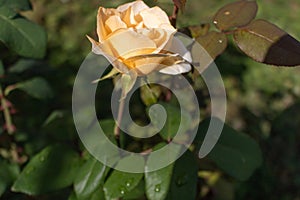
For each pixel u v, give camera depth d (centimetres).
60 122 68
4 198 70
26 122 81
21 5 62
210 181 80
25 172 60
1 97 73
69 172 61
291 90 139
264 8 170
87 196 57
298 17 169
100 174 57
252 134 101
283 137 123
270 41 50
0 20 60
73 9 148
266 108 132
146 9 47
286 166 120
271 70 141
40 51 61
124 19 47
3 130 75
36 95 73
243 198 100
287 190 117
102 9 46
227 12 52
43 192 60
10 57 80
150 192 54
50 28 144
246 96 133
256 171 100
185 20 67
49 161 61
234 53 135
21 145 78
